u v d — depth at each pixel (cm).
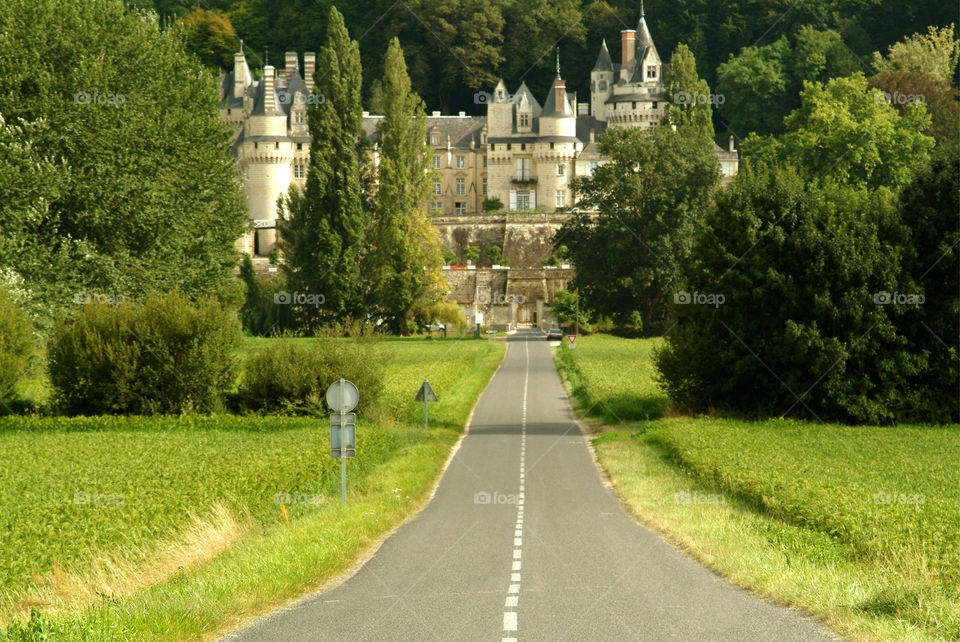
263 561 2131
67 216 6762
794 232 5844
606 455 4584
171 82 7900
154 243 7131
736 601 1872
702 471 3678
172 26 8494
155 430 5225
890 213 5941
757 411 5888
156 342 5675
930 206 5894
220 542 2494
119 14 7425
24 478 3500
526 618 1747
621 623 1705
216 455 4103
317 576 2117
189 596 1847
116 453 4209
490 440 5375
